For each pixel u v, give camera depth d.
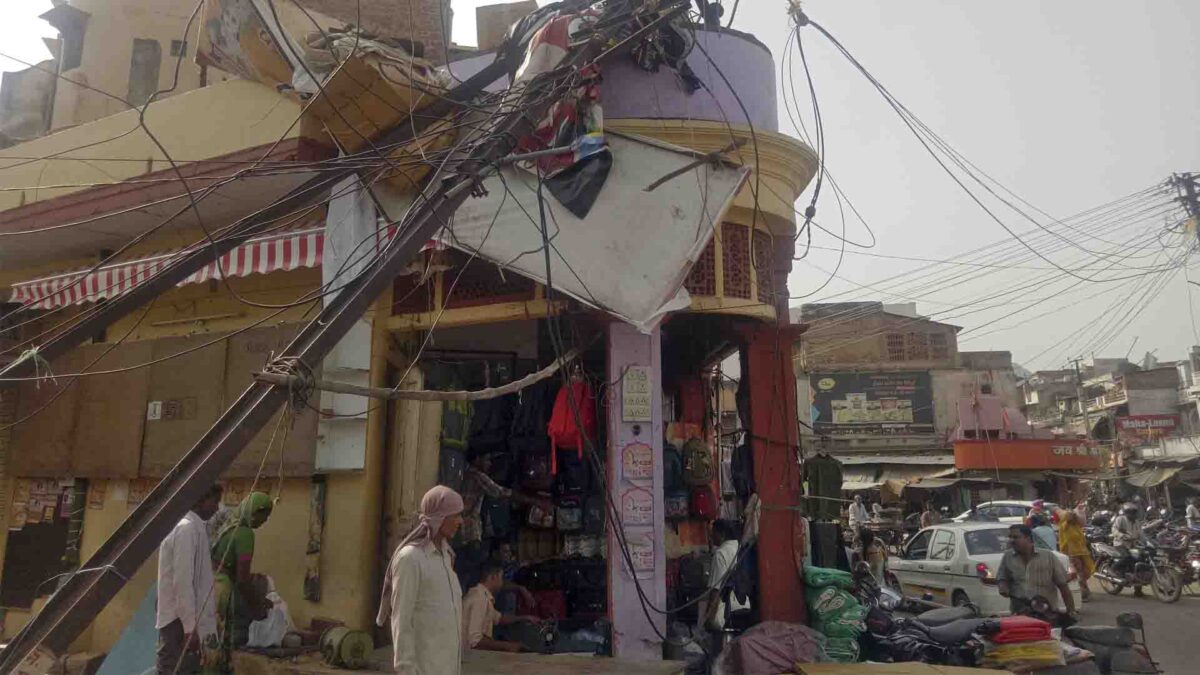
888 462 37.06
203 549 5.82
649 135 7.71
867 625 7.61
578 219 6.90
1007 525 12.58
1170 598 14.38
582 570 8.22
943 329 40.56
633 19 6.52
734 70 8.07
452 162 5.54
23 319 9.45
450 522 4.48
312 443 7.47
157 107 7.99
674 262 6.83
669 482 8.60
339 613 7.26
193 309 8.66
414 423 7.64
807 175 8.55
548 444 8.62
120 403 8.43
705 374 11.09
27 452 8.90
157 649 5.66
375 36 7.14
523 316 7.38
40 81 13.56
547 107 5.93
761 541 7.78
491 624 6.98
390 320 7.71
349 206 6.93
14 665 3.01
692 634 7.46
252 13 6.66
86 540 8.53
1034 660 7.00
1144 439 41.19
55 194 8.46
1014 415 35.59
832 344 40.69
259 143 7.31
